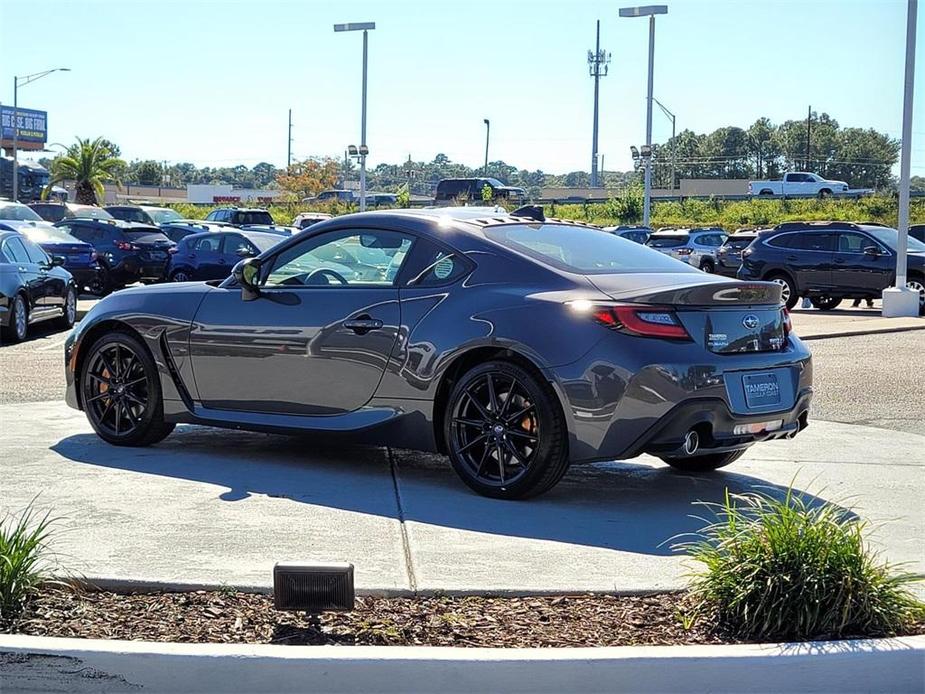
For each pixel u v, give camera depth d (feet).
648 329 19.25
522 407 20.11
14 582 14.05
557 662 12.30
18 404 30.81
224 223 134.00
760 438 20.57
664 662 12.39
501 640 13.35
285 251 23.29
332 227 22.90
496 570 16.08
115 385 24.82
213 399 23.68
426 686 12.28
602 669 12.34
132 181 459.73
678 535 18.13
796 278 77.51
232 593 14.89
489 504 20.15
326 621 13.88
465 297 20.85
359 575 15.69
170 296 24.27
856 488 22.09
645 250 23.04
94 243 83.82
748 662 12.47
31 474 21.89
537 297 20.10
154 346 24.17
